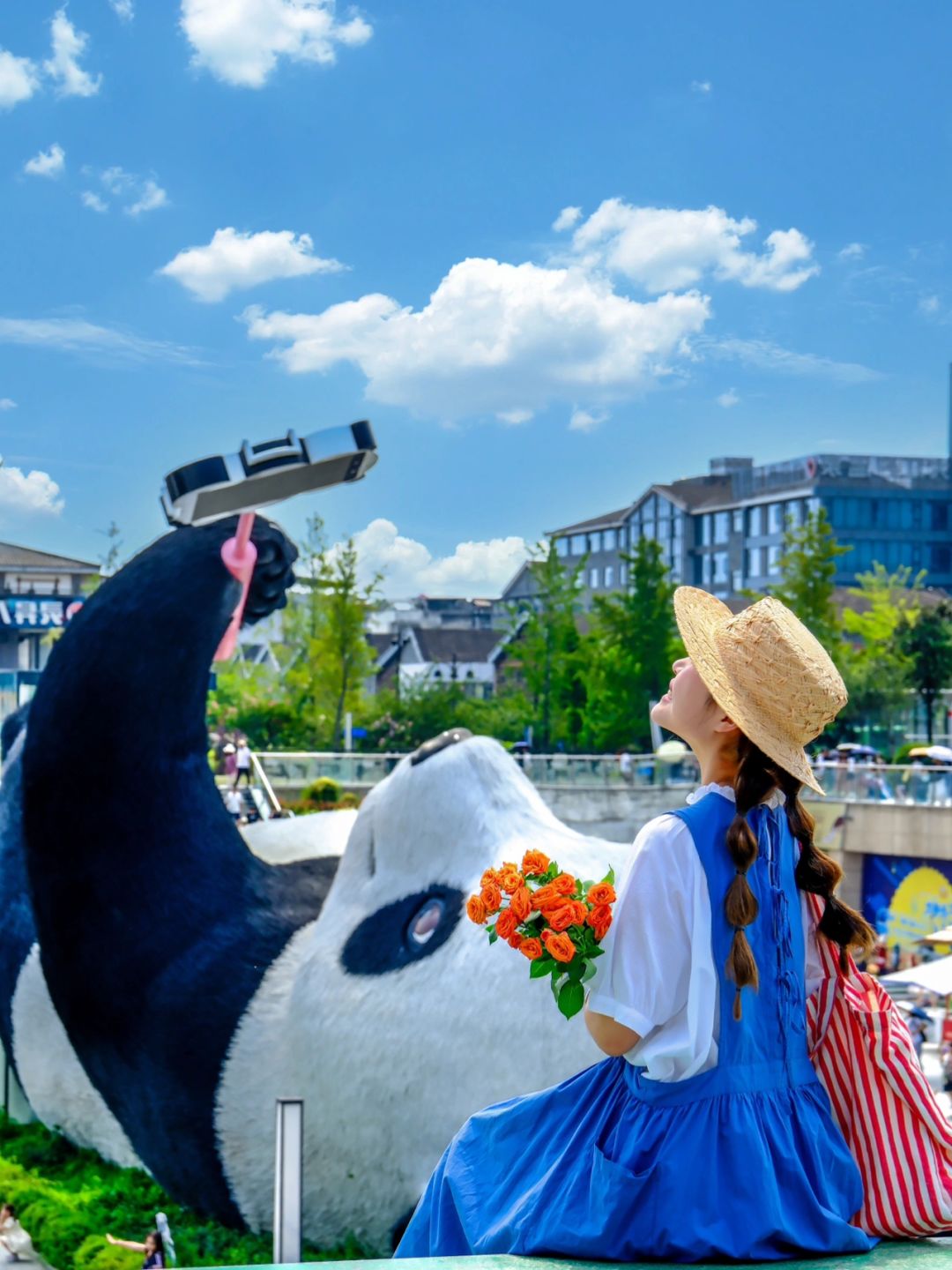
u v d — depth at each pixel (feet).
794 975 11.49
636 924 11.14
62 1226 53.16
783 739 11.58
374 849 50.67
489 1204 11.74
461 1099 43.55
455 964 45.24
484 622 389.19
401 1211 45.09
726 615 12.62
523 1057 43.04
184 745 55.57
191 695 55.52
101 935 53.57
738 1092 11.20
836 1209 11.30
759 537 311.68
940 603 223.92
